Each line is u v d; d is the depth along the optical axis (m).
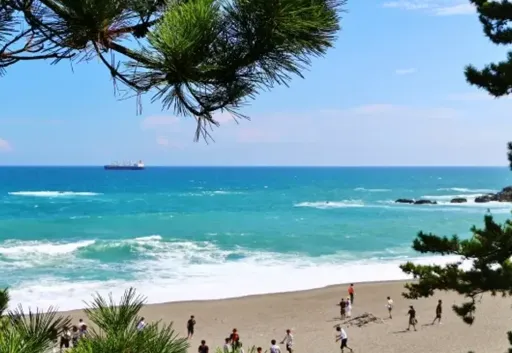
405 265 10.52
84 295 26.47
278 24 2.64
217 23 2.63
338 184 165.50
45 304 24.42
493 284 9.34
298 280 31.64
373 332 22.66
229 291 28.78
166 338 2.14
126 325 2.17
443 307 26.17
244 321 24.02
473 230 10.12
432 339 21.50
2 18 2.53
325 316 25.00
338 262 37.62
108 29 2.57
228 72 2.77
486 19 9.97
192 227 56.16
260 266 35.53
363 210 77.75
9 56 2.62
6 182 150.25
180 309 25.30
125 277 31.17
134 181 165.88
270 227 56.97
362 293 29.05
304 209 78.56
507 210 78.38
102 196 98.88
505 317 24.06
